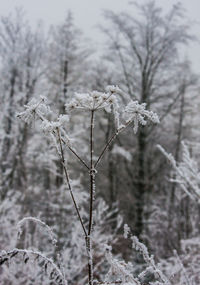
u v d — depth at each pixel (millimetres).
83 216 5488
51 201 7594
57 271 1490
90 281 1487
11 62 8422
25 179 7750
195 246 4344
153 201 12289
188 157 3160
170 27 8711
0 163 7574
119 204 10188
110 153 10539
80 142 9555
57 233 6215
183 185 3021
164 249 6703
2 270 3807
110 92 1550
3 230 5492
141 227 8031
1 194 6691
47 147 8055
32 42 8656
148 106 8234
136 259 5613
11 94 8164
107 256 1550
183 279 2322
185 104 9844
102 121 10977
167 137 10227
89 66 10773
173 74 9125
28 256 1476
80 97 1544
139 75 9172
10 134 7691
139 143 8734
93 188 1607
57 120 1614
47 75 9844
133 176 9734
